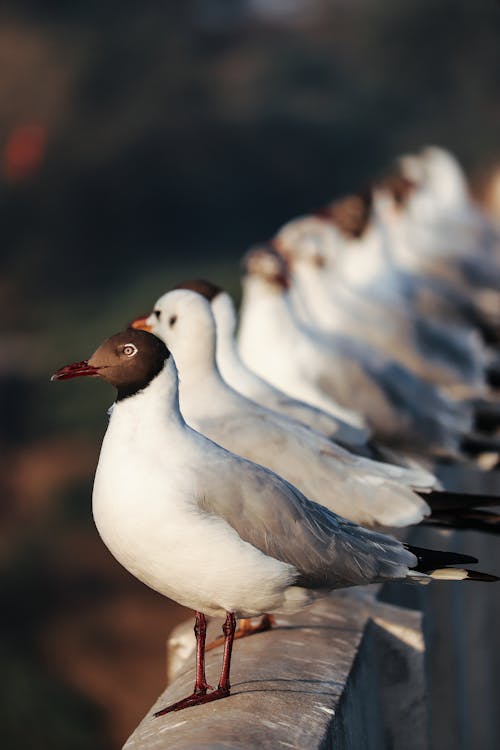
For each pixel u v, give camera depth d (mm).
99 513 4852
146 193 45531
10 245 43875
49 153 45156
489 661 10688
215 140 46719
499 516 6461
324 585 5086
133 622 22797
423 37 46562
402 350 11367
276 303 9297
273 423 6375
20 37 47312
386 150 46531
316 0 57312
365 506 6348
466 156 43406
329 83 48625
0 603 23266
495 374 11953
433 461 9867
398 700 6023
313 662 5289
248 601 4977
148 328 6398
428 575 5285
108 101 46188
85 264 44281
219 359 7348
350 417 9219
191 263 42875
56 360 31344
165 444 4805
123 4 48219
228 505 4840
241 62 51062
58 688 19250
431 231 16156
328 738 4652
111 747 18609
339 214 13586
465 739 8844
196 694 4977
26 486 28422
